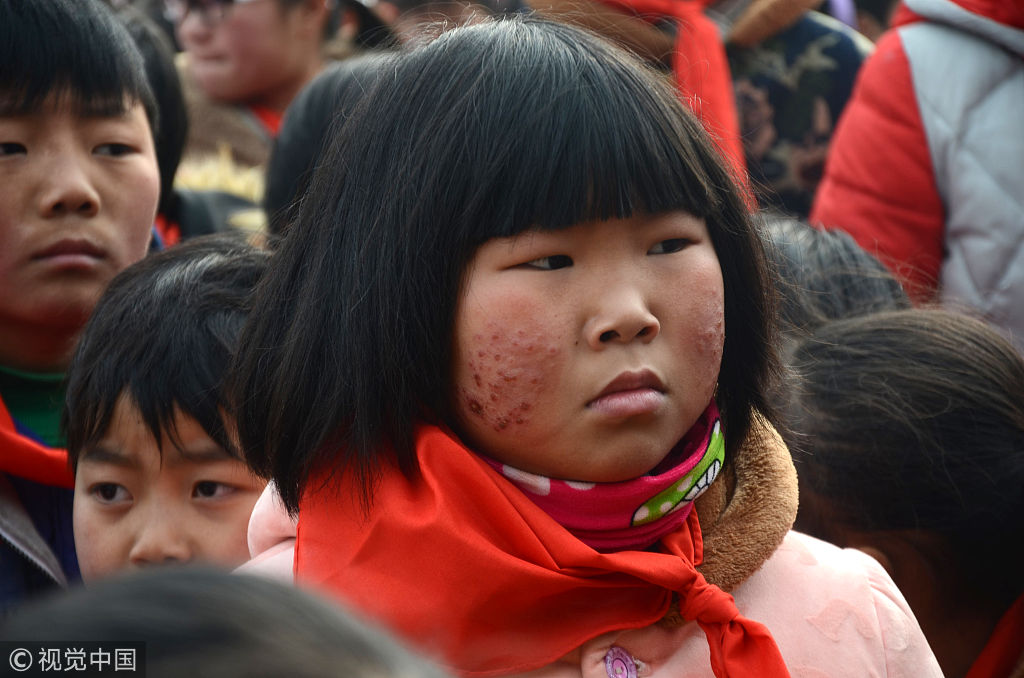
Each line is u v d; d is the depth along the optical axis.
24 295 5.63
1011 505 4.88
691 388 3.47
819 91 9.62
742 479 4.04
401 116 3.65
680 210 3.50
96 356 5.04
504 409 3.40
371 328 3.55
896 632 3.93
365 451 3.56
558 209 3.30
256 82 10.68
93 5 5.82
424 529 3.46
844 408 5.04
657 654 3.72
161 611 1.62
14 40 5.46
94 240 5.68
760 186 5.03
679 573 3.54
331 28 12.36
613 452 3.38
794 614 3.89
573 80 3.46
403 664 1.69
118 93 5.76
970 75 8.01
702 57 8.87
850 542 5.05
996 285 7.89
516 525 3.45
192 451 4.91
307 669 1.58
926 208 8.13
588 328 3.34
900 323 5.36
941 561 4.97
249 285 5.25
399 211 3.52
